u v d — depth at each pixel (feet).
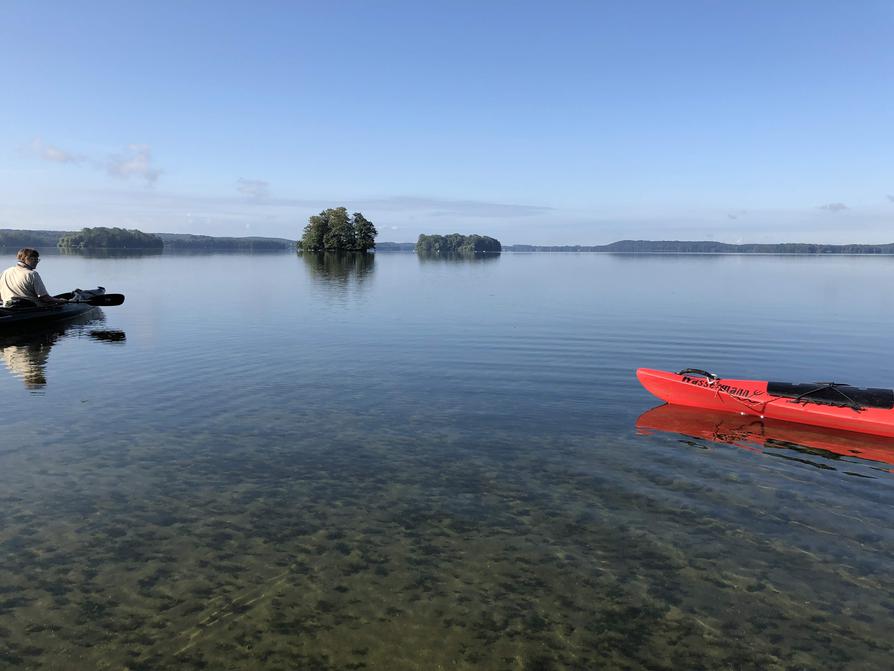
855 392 29.53
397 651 13.56
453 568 16.80
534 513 20.04
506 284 120.57
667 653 13.69
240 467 23.43
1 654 13.19
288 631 14.14
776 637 14.25
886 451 26.40
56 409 30.66
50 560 16.78
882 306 78.38
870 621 14.85
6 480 21.86
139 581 15.90
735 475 23.53
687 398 32.89
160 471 22.91
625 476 23.24
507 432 28.09
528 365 42.29
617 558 17.46
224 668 12.93
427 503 20.65
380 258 351.05
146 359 43.19
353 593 15.60
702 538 18.60
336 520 19.36
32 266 56.13
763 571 16.90
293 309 73.87
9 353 45.16
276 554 17.31
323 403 32.35
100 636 13.83
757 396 31.04
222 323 61.21
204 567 16.61
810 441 27.63
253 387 35.53
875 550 18.06
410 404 32.40
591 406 32.63
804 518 20.01
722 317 66.95
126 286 107.76
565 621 14.69
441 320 63.98
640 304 80.64
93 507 19.92
